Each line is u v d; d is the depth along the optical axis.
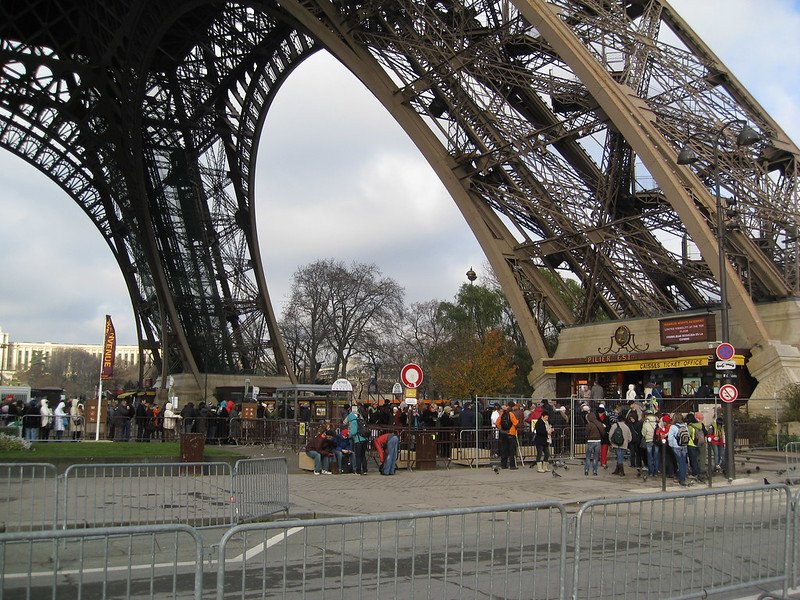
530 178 39.12
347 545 12.96
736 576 10.05
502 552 11.91
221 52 60.97
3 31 62.44
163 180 64.94
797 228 34.75
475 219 41.00
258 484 15.97
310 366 95.06
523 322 41.84
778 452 31.30
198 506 17.05
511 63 38.41
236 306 66.56
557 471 27.47
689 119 34.31
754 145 36.09
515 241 41.88
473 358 72.62
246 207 66.06
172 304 62.53
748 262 34.19
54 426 39.84
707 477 25.27
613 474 26.81
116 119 59.72
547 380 41.84
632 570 10.05
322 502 19.27
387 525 15.48
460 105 39.72
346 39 41.72
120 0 49.91
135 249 67.62
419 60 40.09
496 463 29.17
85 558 12.23
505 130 38.28
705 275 36.22
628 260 38.84
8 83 59.94
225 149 65.81
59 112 61.44
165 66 61.91
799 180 35.69
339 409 42.91
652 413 26.08
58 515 15.96
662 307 39.88
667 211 35.38
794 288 34.41
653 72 35.31
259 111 60.16
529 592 9.51
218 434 40.12
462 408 33.53
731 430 25.11
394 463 25.92
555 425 31.70
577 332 41.41
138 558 12.28
